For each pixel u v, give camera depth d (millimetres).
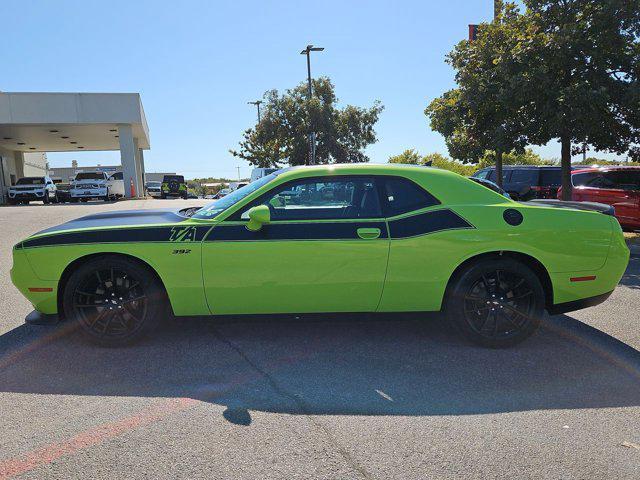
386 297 4066
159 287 4074
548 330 4688
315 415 3055
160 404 3193
